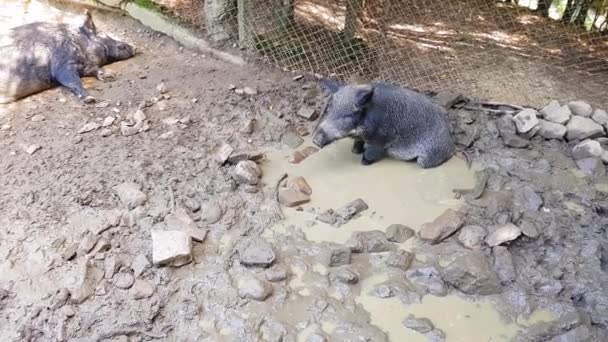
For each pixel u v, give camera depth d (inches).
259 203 154.6
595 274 132.1
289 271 135.0
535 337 118.7
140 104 194.1
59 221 146.2
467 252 137.6
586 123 175.8
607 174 162.4
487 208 149.4
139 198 151.6
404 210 151.9
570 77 214.5
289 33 225.3
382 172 166.9
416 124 162.9
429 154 164.4
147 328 121.3
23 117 188.1
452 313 124.7
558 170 164.4
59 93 202.1
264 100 197.5
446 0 266.1
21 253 137.2
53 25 213.0
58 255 136.3
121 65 221.3
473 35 244.2
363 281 132.6
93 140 176.7
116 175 161.6
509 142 173.6
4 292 127.3
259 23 220.4
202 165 166.7
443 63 221.3
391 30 242.1
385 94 160.1
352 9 215.8
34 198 153.3
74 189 156.4
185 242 135.6
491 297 128.0
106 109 192.5
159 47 235.1
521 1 275.4
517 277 131.9
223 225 147.5
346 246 138.6
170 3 245.8
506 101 196.1
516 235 137.5
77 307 125.0
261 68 217.9
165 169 164.7
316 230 146.3
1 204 151.2
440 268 134.1
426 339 119.1
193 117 188.7
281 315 124.6
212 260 137.5
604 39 243.4
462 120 183.2
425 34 241.9
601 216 148.3
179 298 128.0
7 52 196.7
